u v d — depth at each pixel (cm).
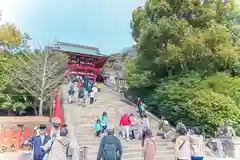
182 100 1834
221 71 2150
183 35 2092
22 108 2345
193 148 746
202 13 2225
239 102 1781
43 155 604
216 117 1573
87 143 1209
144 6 2602
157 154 1191
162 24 2109
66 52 4181
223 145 1325
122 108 2166
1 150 1138
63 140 608
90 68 4319
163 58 2180
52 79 2345
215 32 1916
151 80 2450
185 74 2064
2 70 2272
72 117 1684
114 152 594
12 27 2908
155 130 1636
